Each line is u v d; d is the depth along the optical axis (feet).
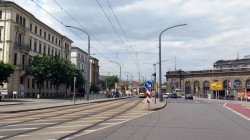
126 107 103.09
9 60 199.00
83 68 382.63
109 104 127.13
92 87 369.71
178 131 43.27
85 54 392.27
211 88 303.48
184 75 396.37
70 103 129.80
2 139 33.81
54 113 73.72
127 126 47.96
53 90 277.85
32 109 84.48
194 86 387.55
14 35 205.16
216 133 42.14
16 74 205.46
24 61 219.61
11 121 53.26
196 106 116.57
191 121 58.08
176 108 100.99
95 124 49.93
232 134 41.47
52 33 277.85
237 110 96.53
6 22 200.23
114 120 57.21
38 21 242.58
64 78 228.63
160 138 36.60
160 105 108.68
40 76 218.38
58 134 38.04
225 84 360.89
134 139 35.45
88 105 118.32
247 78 346.33
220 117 68.95
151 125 49.88
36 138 34.81
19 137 35.40
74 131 40.91
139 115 69.82
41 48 252.83
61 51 300.40
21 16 214.48
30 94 228.02
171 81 403.75
